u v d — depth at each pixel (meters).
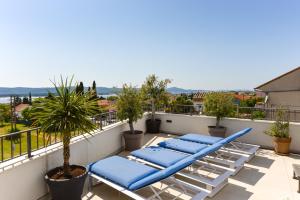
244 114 7.45
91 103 3.67
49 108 3.45
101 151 5.60
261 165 5.34
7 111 20.34
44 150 3.69
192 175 4.10
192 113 8.52
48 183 3.17
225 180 4.18
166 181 4.09
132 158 4.68
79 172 3.52
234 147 6.23
